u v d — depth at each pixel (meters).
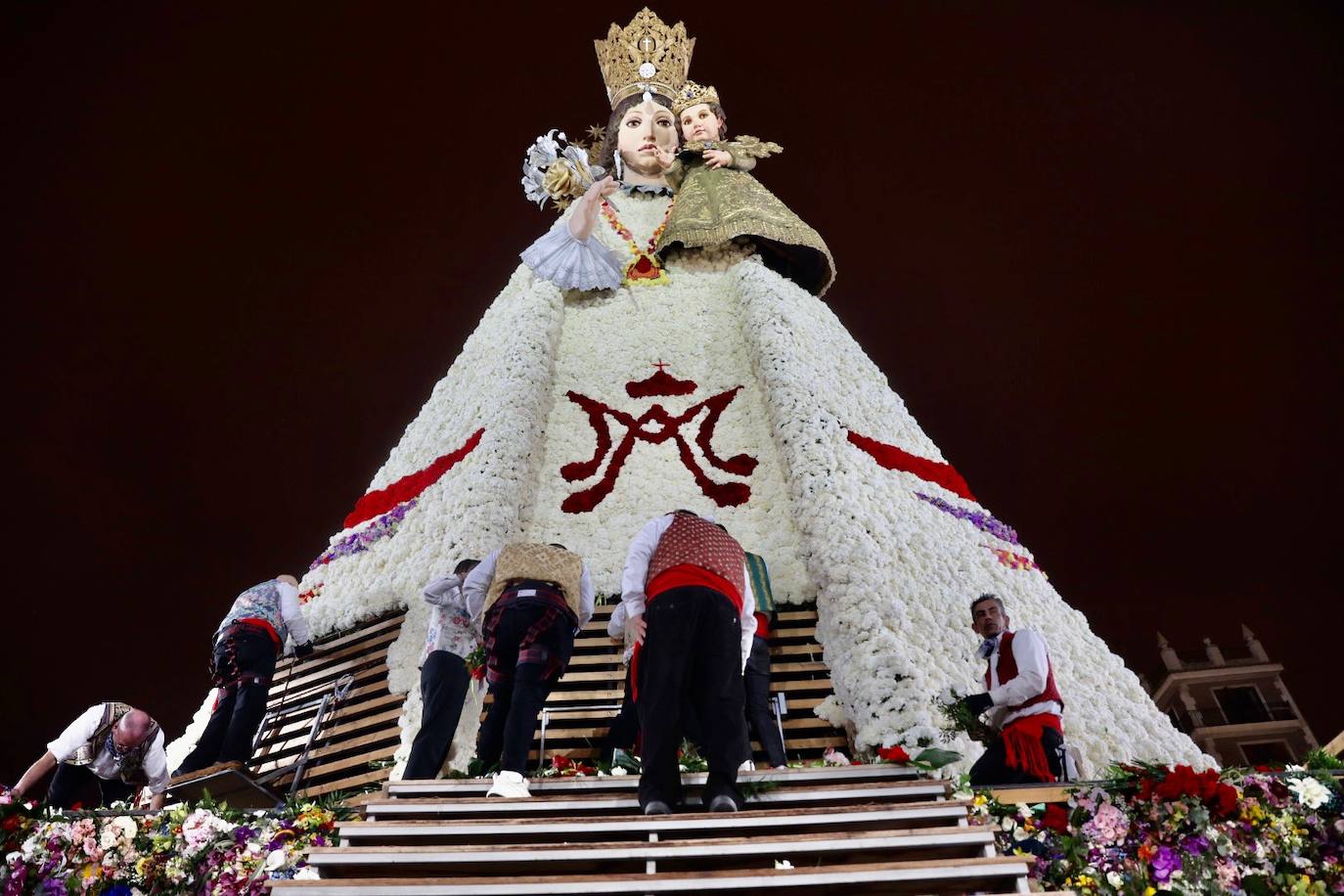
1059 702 6.32
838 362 12.64
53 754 6.39
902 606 8.65
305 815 5.46
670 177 14.63
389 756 8.23
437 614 6.58
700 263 13.41
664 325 12.48
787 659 8.76
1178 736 9.34
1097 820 5.32
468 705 7.84
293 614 8.03
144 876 5.34
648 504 10.45
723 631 4.91
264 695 7.58
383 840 4.55
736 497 10.47
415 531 10.36
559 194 12.82
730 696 4.79
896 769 5.28
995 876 4.12
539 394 11.21
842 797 4.93
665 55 15.92
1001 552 11.30
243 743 7.24
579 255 12.61
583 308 12.72
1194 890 5.13
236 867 5.29
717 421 11.34
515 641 5.96
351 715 8.88
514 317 12.30
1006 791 5.46
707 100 14.94
